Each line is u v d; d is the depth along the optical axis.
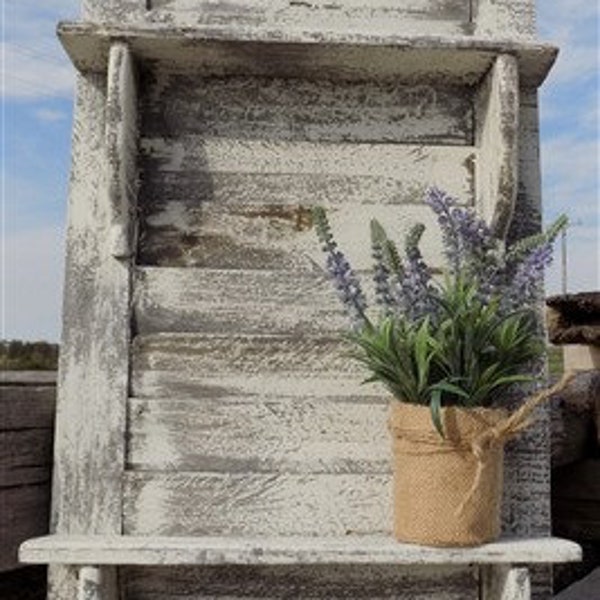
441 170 2.30
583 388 3.21
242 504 2.14
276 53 2.18
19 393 2.19
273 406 2.18
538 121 2.33
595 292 3.09
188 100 2.29
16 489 2.17
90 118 2.25
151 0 2.29
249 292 2.23
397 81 2.31
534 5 2.33
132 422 2.16
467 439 1.94
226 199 2.27
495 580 2.09
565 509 3.29
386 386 2.10
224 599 2.15
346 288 2.05
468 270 2.07
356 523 2.15
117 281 2.20
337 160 2.29
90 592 1.94
